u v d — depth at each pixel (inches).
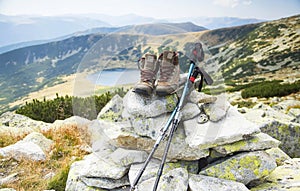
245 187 43.4
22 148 81.3
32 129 115.2
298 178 48.2
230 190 42.7
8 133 107.2
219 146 48.0
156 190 42.5
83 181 53.0
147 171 47.9
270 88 373.4
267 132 66.4
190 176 46.4
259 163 46.8
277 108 184.5
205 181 44.7
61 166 76.4
